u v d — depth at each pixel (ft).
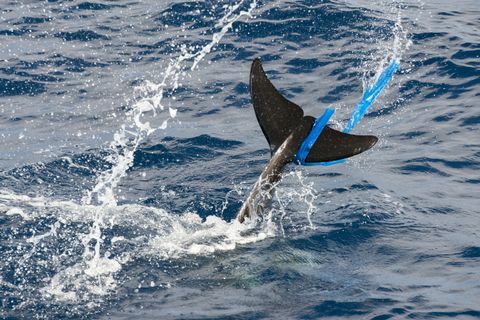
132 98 148.46
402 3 189.98
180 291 86.38
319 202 107.86
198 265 91.81
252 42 168.86
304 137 96.53
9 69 158.71
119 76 157.38
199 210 106.42
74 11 187.52
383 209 105.50
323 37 169.37
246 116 141.38
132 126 136.77
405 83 148.87
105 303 84.23
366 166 120.16
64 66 161.27
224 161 122.52
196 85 153.07
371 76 152.76
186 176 117.50
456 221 103.04
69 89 152.35
